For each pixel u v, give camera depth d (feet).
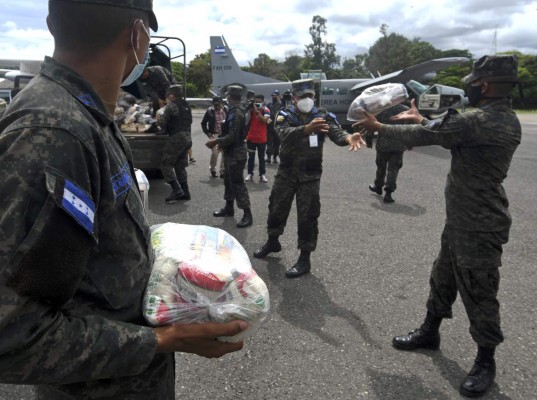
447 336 9.33
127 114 20.93
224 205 19.76
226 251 3.68
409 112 7.93
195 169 28.81
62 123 2.42
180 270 3.24
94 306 2.84
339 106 61.11
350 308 10.54
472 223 7.23
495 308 7.45
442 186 24.35
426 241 15.31
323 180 25.72
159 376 3.37
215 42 78.02
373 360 8.49
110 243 2.84
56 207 2.30
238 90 16.14
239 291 3.33
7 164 2.28
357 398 7.40
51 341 2.37
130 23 2.85
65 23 2.73
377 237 15.69
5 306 2.20
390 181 20.17
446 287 8.27
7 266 2.21
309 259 12.54
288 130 11.82
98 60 2.83
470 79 7.36
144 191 7.97
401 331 9.54
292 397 7.41
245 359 8.45
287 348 8.84
